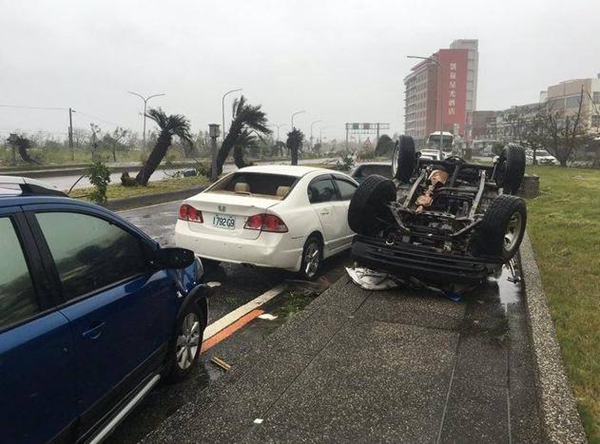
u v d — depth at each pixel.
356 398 3.83
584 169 39.84
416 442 3.31
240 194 7.12
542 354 4.37
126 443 3.50
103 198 14.47
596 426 3.40
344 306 5.81
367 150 63.69
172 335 4.02
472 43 154.88
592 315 5.36
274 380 4.09
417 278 6.27
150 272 3.75
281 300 6.47
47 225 2.87
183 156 54.69
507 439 3.35
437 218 6.55
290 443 3.30
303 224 6.90
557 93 103.00
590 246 8.78
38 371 2.48
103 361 3.03
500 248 5.84
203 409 3.71
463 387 4.00
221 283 7.12
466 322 5.39
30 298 2.60
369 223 6.57
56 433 2.61
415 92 146.62
